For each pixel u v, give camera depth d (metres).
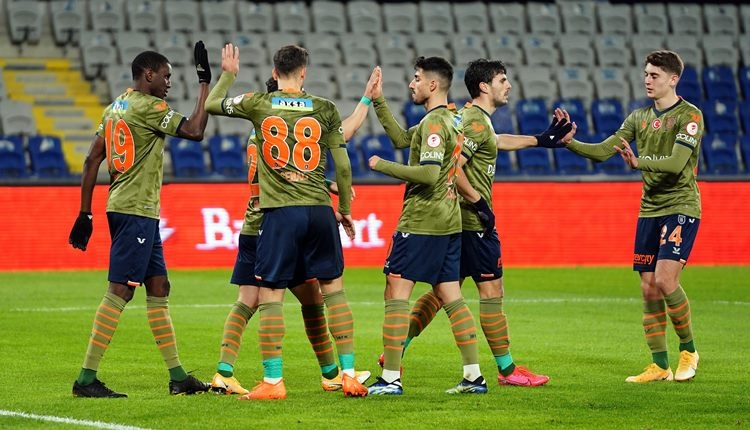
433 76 29.20
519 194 79.06
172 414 26.09
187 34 97.75
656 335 32.16
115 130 28.75
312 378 32.34
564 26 110.25
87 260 71.94
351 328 28.70
